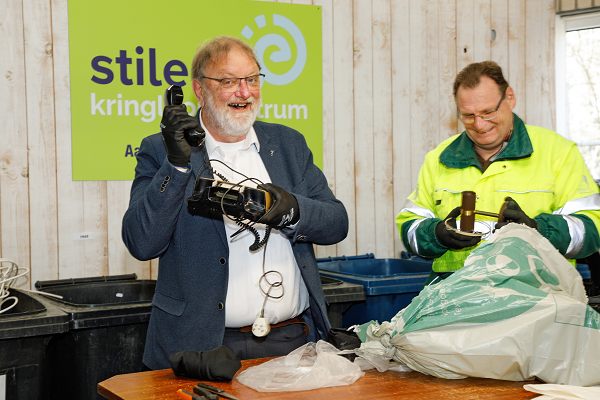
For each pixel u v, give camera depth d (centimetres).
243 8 282
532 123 355
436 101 334
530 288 120
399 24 322
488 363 112
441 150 190
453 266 176
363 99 314
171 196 136
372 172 318
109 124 259
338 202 168
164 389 113
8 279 189
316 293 155
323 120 304
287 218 137
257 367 124
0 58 240
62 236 251
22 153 244
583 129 361
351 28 310
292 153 166
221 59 149
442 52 334
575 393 103
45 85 247
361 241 315
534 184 168
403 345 119
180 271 147
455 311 117
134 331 186
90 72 254
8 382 156
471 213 158
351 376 119
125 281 245
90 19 254
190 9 272
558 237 149
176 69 271
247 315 148
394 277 225
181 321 146
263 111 289
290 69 294
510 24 349
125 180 263
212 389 111
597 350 114
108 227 260
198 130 133
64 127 251
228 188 132
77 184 254
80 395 180
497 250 127
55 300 196
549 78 357
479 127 163
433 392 111
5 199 242
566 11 354
